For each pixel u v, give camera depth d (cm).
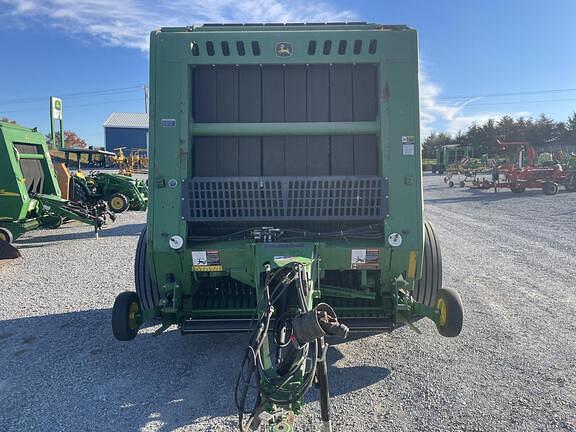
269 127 431
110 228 1388
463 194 2466
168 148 406
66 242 1137
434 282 488
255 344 293
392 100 412
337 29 434
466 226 1310
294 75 439
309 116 439
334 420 345
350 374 419
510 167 2508
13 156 1038
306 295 328
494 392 382
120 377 423
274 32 417
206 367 441
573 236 1110
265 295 330
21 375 428
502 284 701
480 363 436
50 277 784
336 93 439
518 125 7088
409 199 409
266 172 441
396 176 409
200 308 453
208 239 418
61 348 488
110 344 497
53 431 340
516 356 450
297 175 442
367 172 442
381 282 430
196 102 436
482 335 504
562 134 6650
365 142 443
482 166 3978
